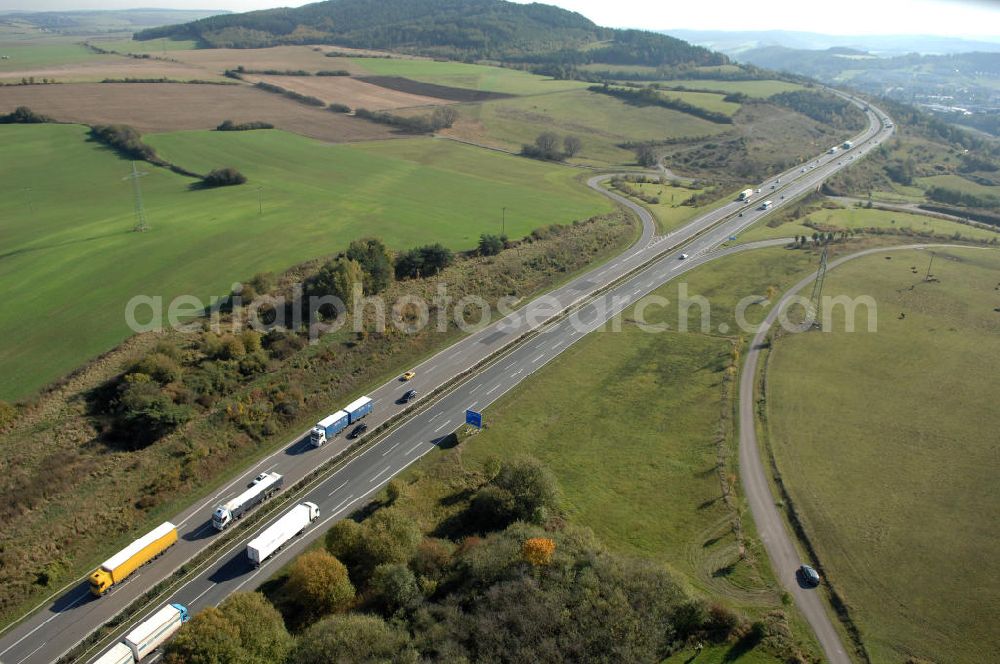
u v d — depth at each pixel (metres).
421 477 91.38
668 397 112.62
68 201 182.62
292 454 95.44
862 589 74.12
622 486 91.00
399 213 189.88
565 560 70.75
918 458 96.81
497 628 62.22
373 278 137.25
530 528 77.75
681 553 79.50
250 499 83.50
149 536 76.25
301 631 67.38
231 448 94.38
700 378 118.62
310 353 115.81
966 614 70.81
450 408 107.88
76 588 72.44
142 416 91.56
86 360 106.94
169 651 57.69
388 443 98.75
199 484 88.44
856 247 184.62
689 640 66.12
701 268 170.12
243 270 142.25
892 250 183.50
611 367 121.94
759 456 97.69
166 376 99.75
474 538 78.31
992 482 91.44
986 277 163.25
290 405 103.00
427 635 62.25
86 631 67.44
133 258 145.38
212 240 157.75
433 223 184.25
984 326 137.62
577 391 113.88
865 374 120.00
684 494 89.69
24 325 116.69
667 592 67.75
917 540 81.25
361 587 72.88
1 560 72.31
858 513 85.94
